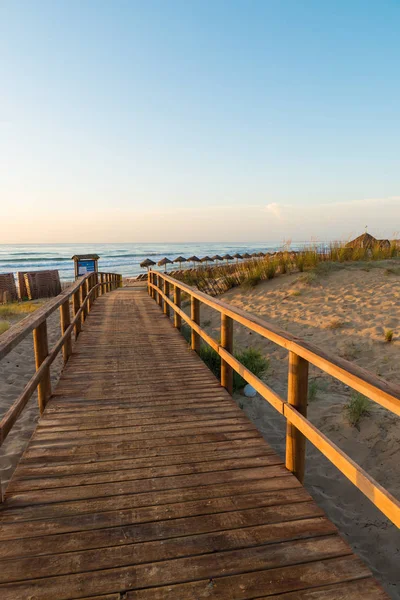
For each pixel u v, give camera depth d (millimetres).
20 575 1826
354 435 4309
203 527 2180
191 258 36500
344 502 3400
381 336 6992
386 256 14000
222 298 11797
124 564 1904
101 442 3197
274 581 1810
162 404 4031
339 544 2055
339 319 8125
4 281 21062
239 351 7043
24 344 8992
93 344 6727
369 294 9391
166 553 1980
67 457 2949
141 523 2211
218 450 3078
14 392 5996
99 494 2479
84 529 2150
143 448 3102
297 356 2633
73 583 1788
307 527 2184
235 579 1820
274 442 4328
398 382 5414
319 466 3910
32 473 2717
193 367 5367
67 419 3646
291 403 2717
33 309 14984
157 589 1762
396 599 2463
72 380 4781
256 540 2076
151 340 7070
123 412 3818
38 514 2275
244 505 2383
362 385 1795
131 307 11805
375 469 3738
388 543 2936
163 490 2537
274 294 10680
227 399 4184
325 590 1763
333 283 10625
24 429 4625
